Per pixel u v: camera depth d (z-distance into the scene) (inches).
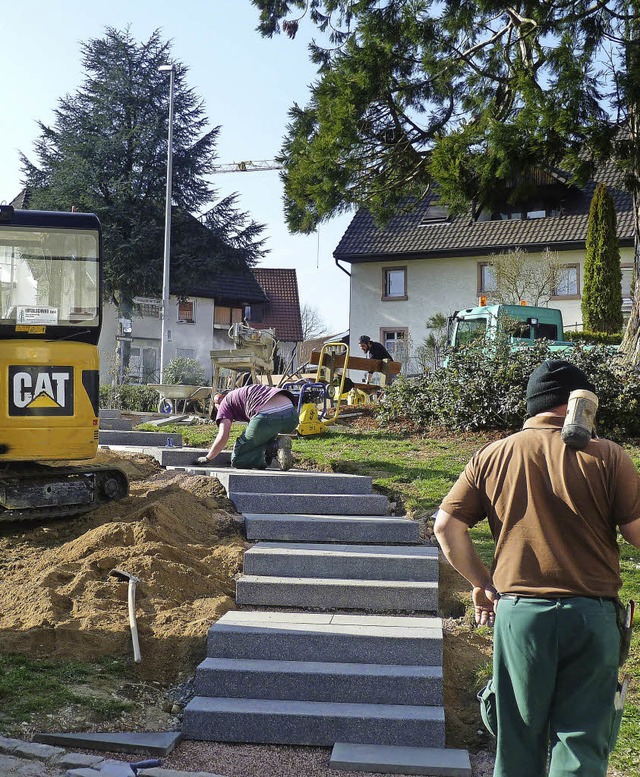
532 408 154.3
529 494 143.9
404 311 1467.8
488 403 522.6
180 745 216.1
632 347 584.1
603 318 1186.6
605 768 135.3
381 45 746.2
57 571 274.2
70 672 233.1
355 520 319.0
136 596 264.5
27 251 326.0
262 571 292.0
